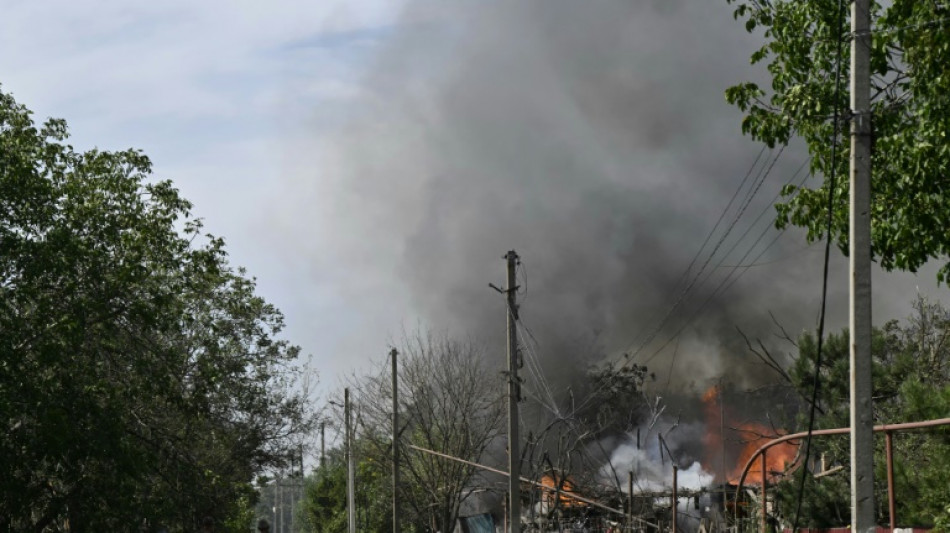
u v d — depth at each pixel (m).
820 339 17.56
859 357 15.03
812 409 17.72
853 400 15.01
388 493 71.31
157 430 37.53
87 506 31.73
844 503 33.38
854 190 15.33
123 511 31.59
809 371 38.19
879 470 28.39
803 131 20.86
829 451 36.00
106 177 34.84
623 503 52.41
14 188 30.58
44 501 32.31
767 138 21.38
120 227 34.53
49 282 32.34
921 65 18.44
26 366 30.14
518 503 36.91
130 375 35.50
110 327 33.59
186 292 41.03
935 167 18.36
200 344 43.28
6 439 29.66
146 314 33.44
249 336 50.19
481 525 67.06
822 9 20.28
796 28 20.75
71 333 30.47
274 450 57.84
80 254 31.52
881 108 19.70
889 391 36.66
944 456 27.14
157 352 35.41
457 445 61.75
